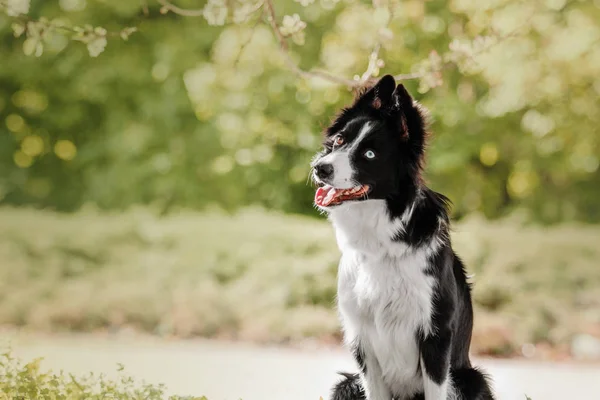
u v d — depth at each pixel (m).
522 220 17.48
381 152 5.49
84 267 13.77
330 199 5.50
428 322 5.48
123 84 21.48
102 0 20.81
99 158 22.41
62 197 23.67
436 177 21.09
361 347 5.74
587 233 14.44
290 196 21.83
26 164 23.95
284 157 21.73
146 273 13.52
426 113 5.68
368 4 17.16
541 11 15.12
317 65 19.48
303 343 11.80
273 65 19.33
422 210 5.54
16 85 22.92
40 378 6.44
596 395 8.62
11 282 13.18
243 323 12.27
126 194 21.50
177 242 14.36
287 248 13.97
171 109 20.97
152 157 21.45
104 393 6.25
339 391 6.02
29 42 5.98
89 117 22.80
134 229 14.61
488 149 20.77
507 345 11.33
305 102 19.88
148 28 21.31
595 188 22.78
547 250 13.20
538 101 18.00
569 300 12.30
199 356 10.55
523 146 20.33
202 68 20.28
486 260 13.03
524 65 16.03
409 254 5.48
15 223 14.81
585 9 16.70
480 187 21.62
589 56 16.28
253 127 20.48
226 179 21.53
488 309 12.30
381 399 5.77
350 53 17.25
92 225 14.90
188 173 21.38
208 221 15.22
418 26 18.67
